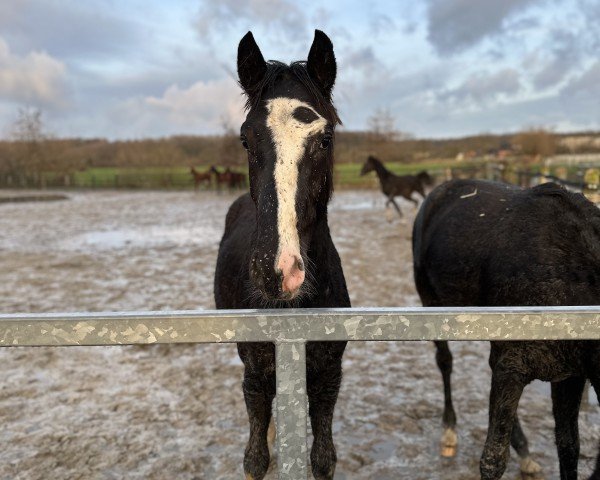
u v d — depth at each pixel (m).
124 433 2.79
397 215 13.15
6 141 32.53
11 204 19.09
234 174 23.02
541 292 1.76
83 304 5.37
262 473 1.85
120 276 6.71
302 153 1.55
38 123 30.84
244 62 1.79
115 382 3.44
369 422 2.87
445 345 2.65
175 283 6.27
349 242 9.05
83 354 3.92
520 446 2.33
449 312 1.06
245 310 1.09
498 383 1.78
